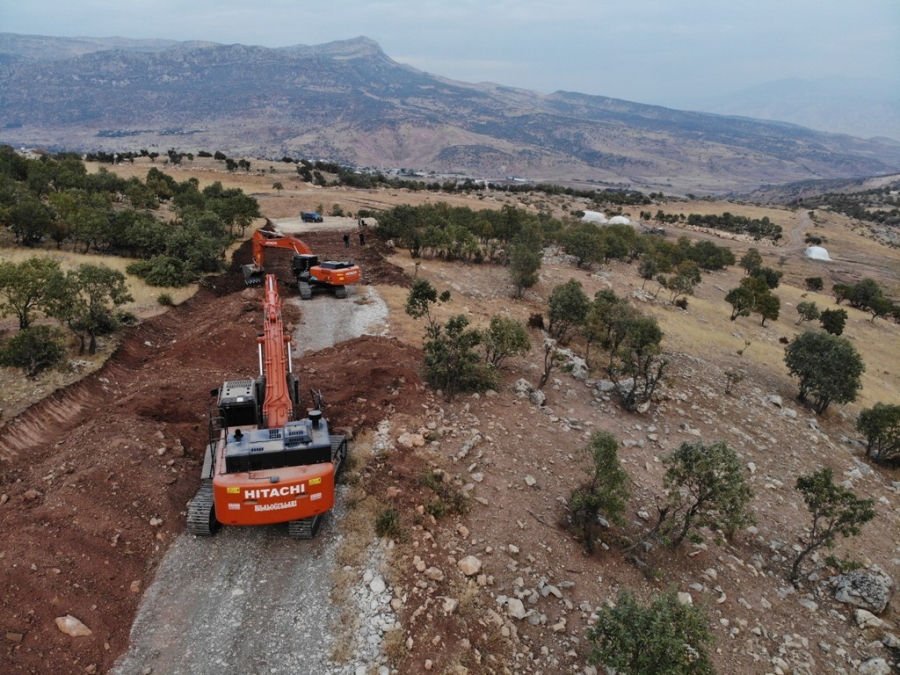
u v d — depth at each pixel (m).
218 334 24.38
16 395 16.50
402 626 10.40
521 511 14.47
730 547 16.02
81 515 11.77
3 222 34.41
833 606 14.80
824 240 133.00
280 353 13.38
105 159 109.88
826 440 26.33
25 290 20.23
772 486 20.31
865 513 14.59
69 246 37.66
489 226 56.47
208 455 12.98
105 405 17.81
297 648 9.94
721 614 13.20
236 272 38.81
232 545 12.10
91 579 10.57
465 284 40.16
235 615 10.48
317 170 129.25
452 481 14.83
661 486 17.89
